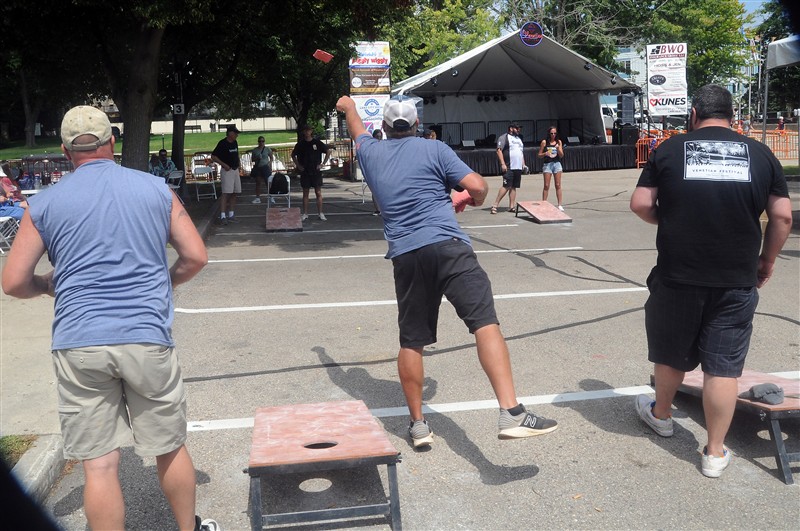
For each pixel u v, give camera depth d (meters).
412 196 4.05
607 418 4.62
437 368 5.55
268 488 3.82
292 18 14.67
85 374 2.84
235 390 5.16
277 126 82.88
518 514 3.54
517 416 3.71
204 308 7.41
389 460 3.32
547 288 8.12
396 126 4.20
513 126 14.61
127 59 16.12
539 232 12.29
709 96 3.87
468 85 29.72
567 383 5.21
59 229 2.90
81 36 14.01
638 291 7.91
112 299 2.88
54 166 16.77
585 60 26.17
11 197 12.14
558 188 14.66
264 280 8.71
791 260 9.42
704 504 3.60
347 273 9.07
